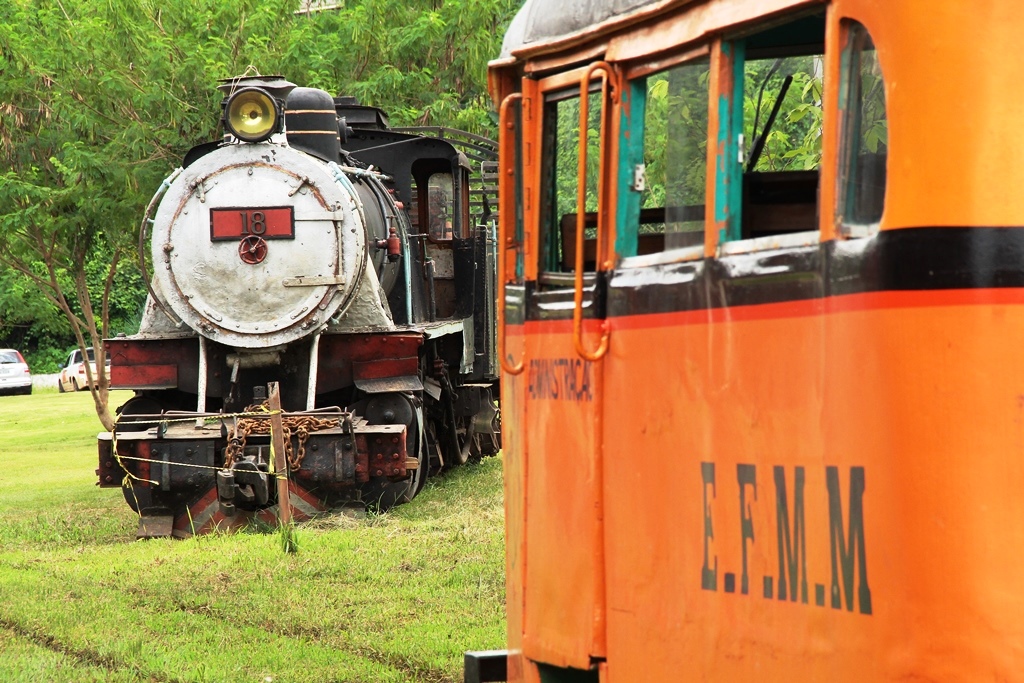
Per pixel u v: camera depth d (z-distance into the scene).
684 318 13.28
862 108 11.28
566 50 15.59
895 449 10.51
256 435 41.16
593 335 14.96
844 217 11.23
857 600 10.88
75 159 62.91
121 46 65.50
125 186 64.50
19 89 65.94
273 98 44.41
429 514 43.03
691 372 13.16
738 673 12.45
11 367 153.12
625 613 14.47
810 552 11.45
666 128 13.89
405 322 51.88
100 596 30.88
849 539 10.95
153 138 65.50
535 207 16.47
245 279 44.09
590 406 15.08
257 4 69.56
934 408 10.38
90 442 82.62
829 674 11.20
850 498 10.94
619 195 14.48
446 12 72.31
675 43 13.36
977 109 10.45
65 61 64.62
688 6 13.22
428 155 55.47
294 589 30.97
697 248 13.17
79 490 53.88
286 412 42.69
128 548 38.03
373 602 29.33
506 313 17.81
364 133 55.44
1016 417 10.30
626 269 14.49
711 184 12.73
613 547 14.72
